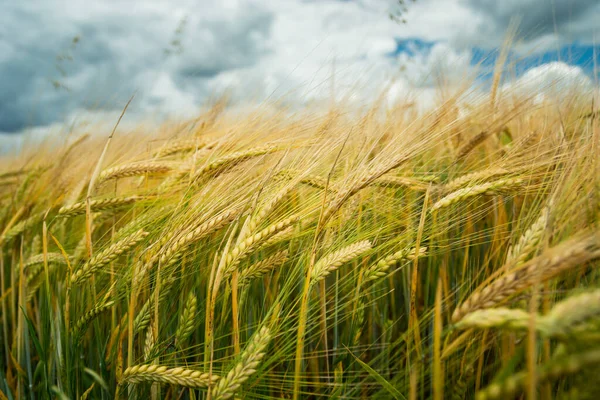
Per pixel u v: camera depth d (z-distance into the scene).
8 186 0.90
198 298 0.49
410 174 0.55
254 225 0.39
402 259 0.40
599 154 0.37
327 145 0.45
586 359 0.22
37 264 0.57
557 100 0.57
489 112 0.61
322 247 0.43
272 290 0.51
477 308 0.30
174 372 0.37
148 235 0.45
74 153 0.80
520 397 0.33
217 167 0.46
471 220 0.53
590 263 0.35
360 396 0.43
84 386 0.48
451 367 0.38
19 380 0.50
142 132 0.93
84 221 0.61
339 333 0.51
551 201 0.34
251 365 0.35
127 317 0.45
